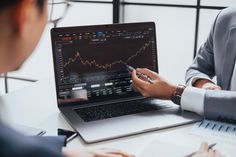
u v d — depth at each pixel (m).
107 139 0.87
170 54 2.35
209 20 2.14
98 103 1.12
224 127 0.95
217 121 1.00
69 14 2.51
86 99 1.11
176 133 0.92
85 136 0.87
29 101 1.18
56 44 1.05
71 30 1.07
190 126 0.97
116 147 0.83
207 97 1.00
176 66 2.34
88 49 1.10
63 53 1.07
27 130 0.91
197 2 2.15
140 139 0.88
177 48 2.31
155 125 0.95
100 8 2.47
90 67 1.11
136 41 1.18
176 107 1.10
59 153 0.38
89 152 0.71
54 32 1.05
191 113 1.05
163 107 1.10
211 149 0.79
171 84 1.10
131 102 1.14
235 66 1.21
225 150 0.80
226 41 1.25
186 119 1.00
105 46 1.13
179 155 0.78
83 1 2.50
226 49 1.25
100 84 1.13
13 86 2.69
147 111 1.06
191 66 1.37
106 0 2.43
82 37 1.09
